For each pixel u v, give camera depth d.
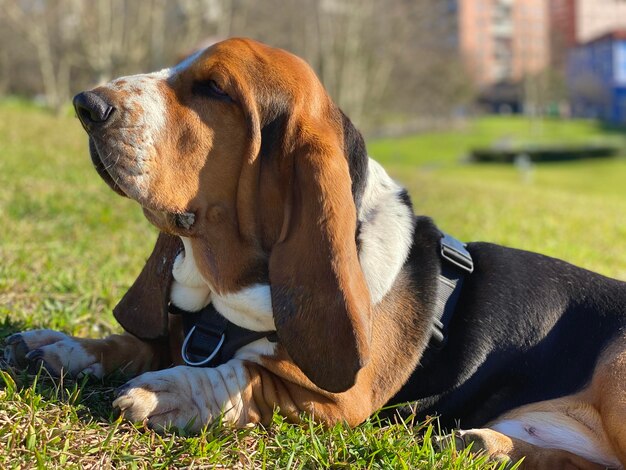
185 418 0.99
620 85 29.64
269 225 1.02
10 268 1.55
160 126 1.01
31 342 1.08
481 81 26.27
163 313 1.10
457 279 1.14
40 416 0.96
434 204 3.61
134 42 8.03
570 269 1.19
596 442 1.08
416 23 10.56
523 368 1.12
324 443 1.00
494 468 1.00
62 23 8.88
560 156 16.41
